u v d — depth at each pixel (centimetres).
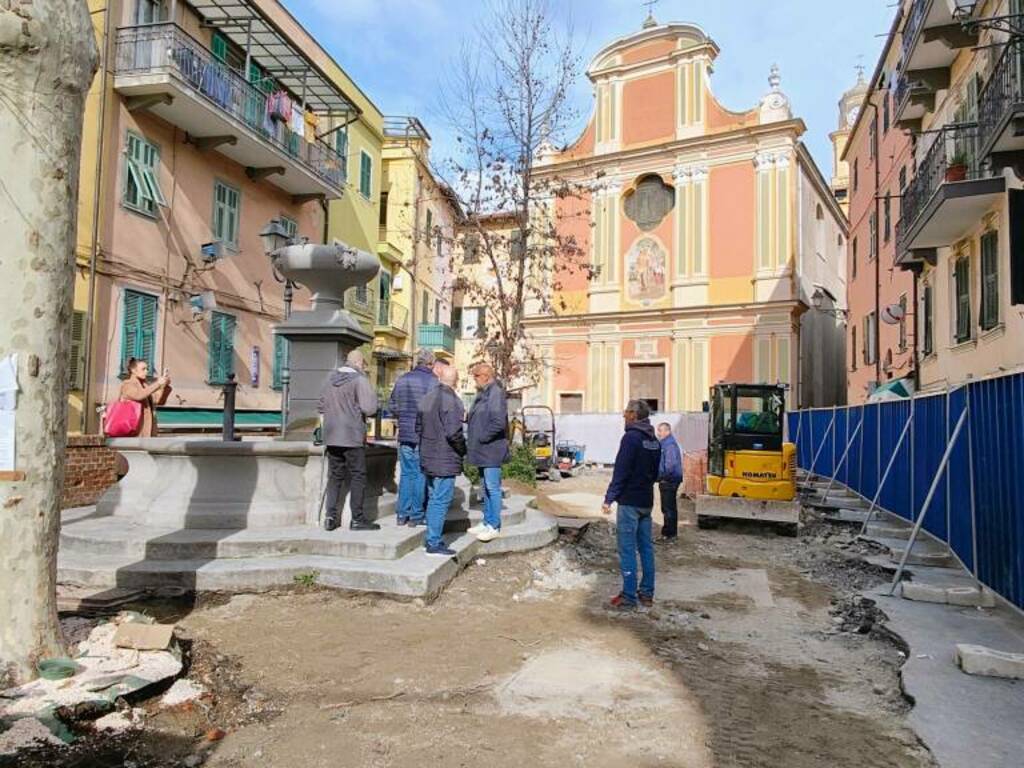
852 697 468
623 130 3275
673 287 3091
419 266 3200
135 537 662
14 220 371
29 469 378
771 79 2942
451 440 688
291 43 1852
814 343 3319
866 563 920
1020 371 611
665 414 2844
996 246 1348
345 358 871
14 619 377
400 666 486
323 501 742
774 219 2908
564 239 2297
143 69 1441
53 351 386
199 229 1714
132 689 392
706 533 1243
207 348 1733
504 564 782
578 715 420
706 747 385
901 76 1664
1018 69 1095
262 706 418
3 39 357
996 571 669
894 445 1302
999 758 369
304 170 1966
